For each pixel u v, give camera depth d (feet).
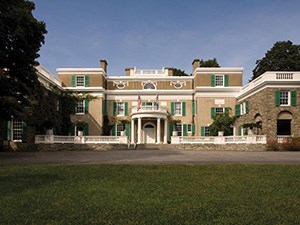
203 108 122.21
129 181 29.84
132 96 128.88
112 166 39.52
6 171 35.81
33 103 86.69
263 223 17.37
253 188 26.66
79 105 122.62
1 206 20.65
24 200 22.21
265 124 93.35
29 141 88.33
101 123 121.29
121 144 97.91
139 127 116.06
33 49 59.11
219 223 17.35
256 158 53.42
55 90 107.55
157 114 115.96
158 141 115.65
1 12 53.47
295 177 31.71
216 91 122.62
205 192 25.21
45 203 21.49
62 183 28.76
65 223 17.28
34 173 34.45
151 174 33.65
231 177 31.78
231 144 92.63
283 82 93.30
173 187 27.12
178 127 127.75
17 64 58.95
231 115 120.78
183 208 20.36
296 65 149.38
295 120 93.09
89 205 20.99
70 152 76.89
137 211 19.66
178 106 128.98
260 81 98.58
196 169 36.78
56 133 108.88
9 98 60.49
